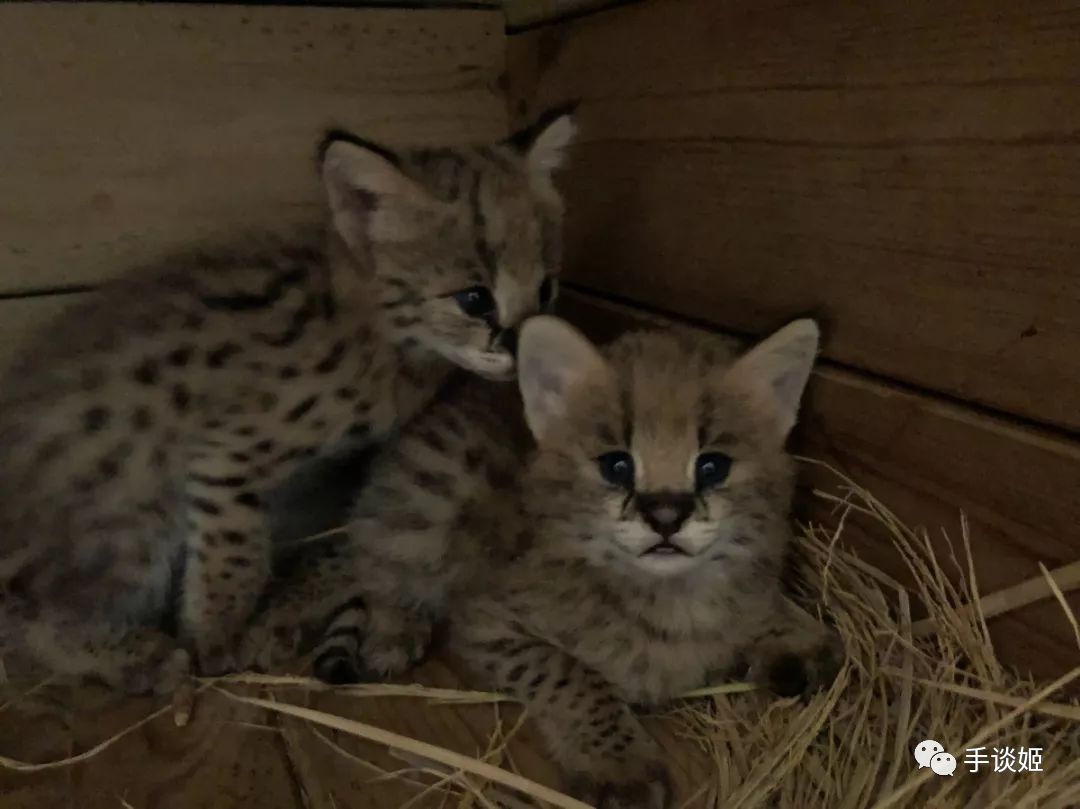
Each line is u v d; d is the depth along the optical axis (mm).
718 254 542
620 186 601
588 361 484
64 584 520
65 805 456
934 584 469
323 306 551
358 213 556
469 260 561
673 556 465
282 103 612
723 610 493
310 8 605
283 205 623
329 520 608
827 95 471
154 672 515
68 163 572
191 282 539
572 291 656
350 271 559
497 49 664
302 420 543
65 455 511
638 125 577
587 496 478
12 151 560
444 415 558
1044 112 403
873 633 486
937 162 437
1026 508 438
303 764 475
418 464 546
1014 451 437
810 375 509
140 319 525
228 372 528
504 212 569
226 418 530
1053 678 445
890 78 446
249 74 600
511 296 568
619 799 452
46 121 563
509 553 510
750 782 445
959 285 441
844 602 506
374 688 512
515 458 532
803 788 448
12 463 511
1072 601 432
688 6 529
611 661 496
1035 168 408
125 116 579
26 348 559
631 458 475
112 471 516
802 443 524
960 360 448
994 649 463
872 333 479
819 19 467
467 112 664
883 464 487
